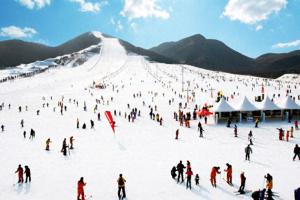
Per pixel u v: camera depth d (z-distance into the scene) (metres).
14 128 44.28
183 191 19.38
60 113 58.00
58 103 68.12
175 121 48.19
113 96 80.19
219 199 17.95
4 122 49.50
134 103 68.31
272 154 27.91
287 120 46.97
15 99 81.00
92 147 32.03
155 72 149.25
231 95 74.62
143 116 53.00
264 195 17.45
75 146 32.56
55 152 30.03
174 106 63.69
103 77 131.25
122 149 30.92
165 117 51.94
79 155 28.80
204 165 24.77
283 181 20.66
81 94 86.62
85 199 18.53
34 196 19.16
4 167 25.16
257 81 120.88
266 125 43.19
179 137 36.31
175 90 89.81
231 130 40.00
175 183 20.88
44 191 19.95
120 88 96.31
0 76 191.88
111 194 19.33
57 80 131.75
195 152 29.08
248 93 84.19
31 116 55.19
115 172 23.55
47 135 38.88
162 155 28.27
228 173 20.31
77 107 64.94
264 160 25.92
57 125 46.25
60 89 101.25
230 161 25.78
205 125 44.22
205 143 32.91
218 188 19.72
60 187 20.62
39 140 35.88
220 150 29.69
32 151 30.53
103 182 21.44
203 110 47.62
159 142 33.88
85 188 20.36
